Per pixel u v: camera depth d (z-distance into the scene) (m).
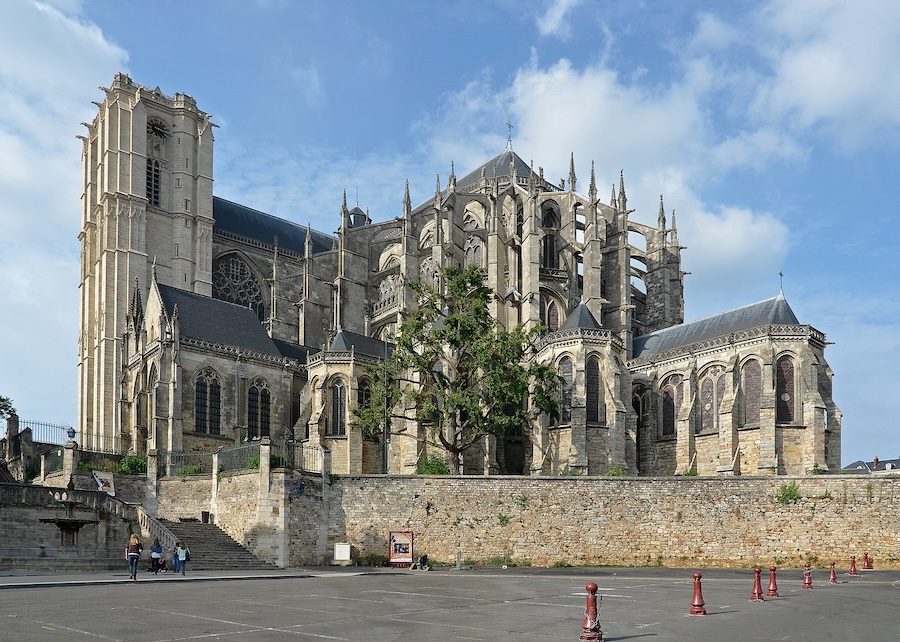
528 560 63.56
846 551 61.75
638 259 109.31
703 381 85.38
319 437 85.69
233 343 90.81
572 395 83.31
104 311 107.12
